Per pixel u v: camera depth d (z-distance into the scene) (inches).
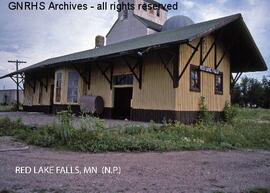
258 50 634.2
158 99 542.6
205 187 183.6
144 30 1294.3
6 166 214.8
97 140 306.8
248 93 2114.9
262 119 890.7
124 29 1387.8
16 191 161.0
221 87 644.1
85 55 735.7
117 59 641.0
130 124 429.7
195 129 433.4
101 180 189.2
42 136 319.3
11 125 408.2
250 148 376.8
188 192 171.6
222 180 203.5
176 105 512.7
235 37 635.5
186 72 538.9
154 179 197.2
